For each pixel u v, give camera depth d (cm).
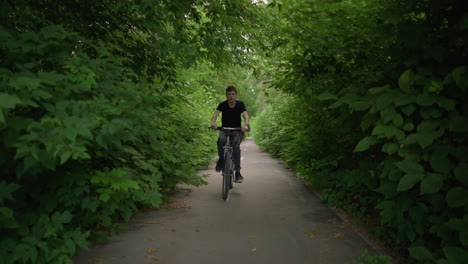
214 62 660
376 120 308
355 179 439
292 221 455
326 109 529
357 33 402
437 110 266
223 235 396
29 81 224
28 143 216
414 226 283
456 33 262
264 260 320
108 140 271
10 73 247
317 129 584
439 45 269
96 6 504
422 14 321
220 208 530
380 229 378
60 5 461
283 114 981
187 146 690
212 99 1296
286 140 1046
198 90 977
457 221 229
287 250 346
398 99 271
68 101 263
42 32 292
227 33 572
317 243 366
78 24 480
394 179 277
